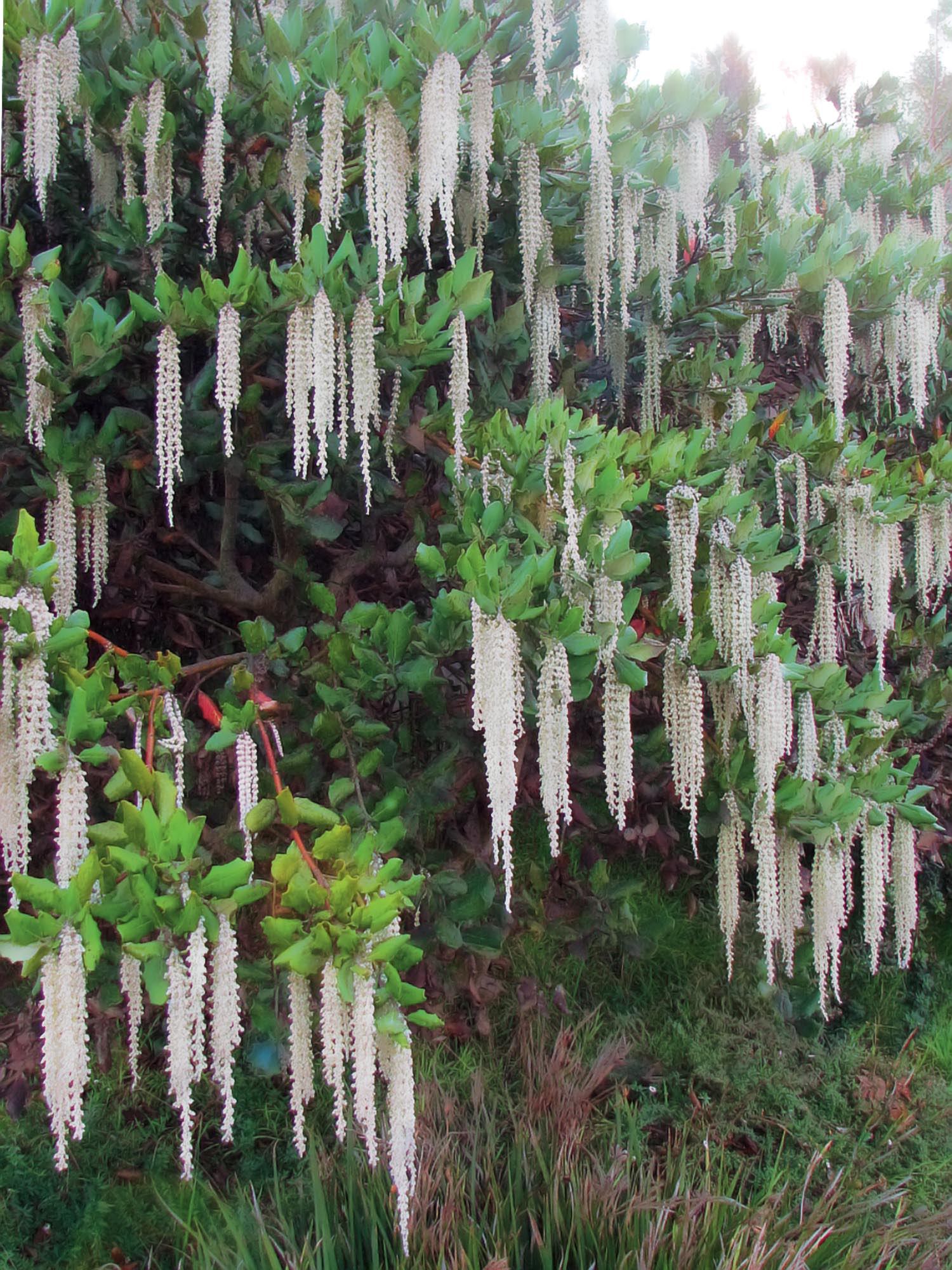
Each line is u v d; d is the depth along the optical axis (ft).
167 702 6.40
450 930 7.21
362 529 7.93
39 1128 7.01
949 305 9.40
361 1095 5.67
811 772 7.27
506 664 6.08
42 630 5.81
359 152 7.10
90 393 7.09
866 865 7.41
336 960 5.73
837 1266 6.59
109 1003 6.54
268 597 7.77
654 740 7.59
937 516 7.76
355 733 6.89
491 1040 7.61
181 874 5.70
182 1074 5.66
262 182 7.24
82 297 7.00
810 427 7.63
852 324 8.45
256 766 6.76
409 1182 6.17
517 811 8.41
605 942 8.16
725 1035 7.97
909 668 9.27
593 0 6.77
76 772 5.88
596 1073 7.43
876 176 9.62
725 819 7.38
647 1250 6.41
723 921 7.40
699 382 8.20
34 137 6.50
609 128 7.36
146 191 6.97
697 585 7.29
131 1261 6.74
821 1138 7.57
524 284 7.39
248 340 6.71
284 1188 6.86
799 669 7.30
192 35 6.72
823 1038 8.38
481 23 6.64
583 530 6.47
